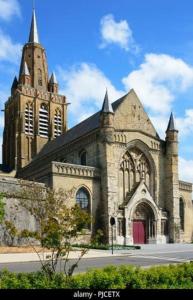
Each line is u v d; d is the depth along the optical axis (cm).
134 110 7400
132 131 7212
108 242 6450
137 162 7306
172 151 7569
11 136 10806
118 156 6962
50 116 10619
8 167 10794
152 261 3775
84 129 7956
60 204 2280
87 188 6631
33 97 10494
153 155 7488
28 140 10262
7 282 1656
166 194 7531
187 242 7669
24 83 10569
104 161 6775
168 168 7569
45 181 6506
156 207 7225
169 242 7312
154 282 1889
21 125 10194
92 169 6731
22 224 5094
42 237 2086
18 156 10062
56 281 1766
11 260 3719
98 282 1730
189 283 1995
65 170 6469
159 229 7212
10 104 10969
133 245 6384
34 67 10950
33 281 1742
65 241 2200
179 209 7606
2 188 5006
